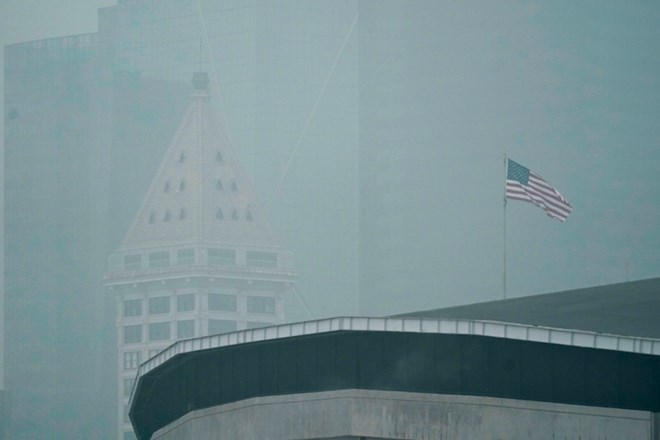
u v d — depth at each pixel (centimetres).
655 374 10725
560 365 11131
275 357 12975
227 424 13538
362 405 12094
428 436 11694
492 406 11388
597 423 10894
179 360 14062
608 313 12769
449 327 11450
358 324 11919
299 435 12575
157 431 16450
